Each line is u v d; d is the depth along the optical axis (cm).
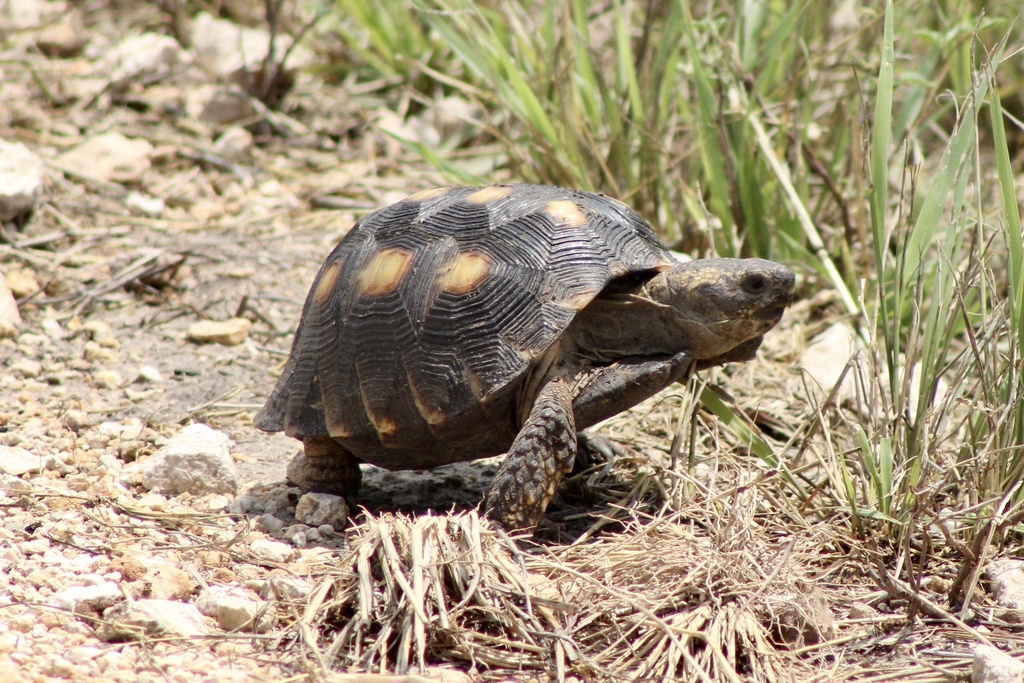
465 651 534
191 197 1304
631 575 581
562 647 528
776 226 1041
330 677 493
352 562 569
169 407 874
